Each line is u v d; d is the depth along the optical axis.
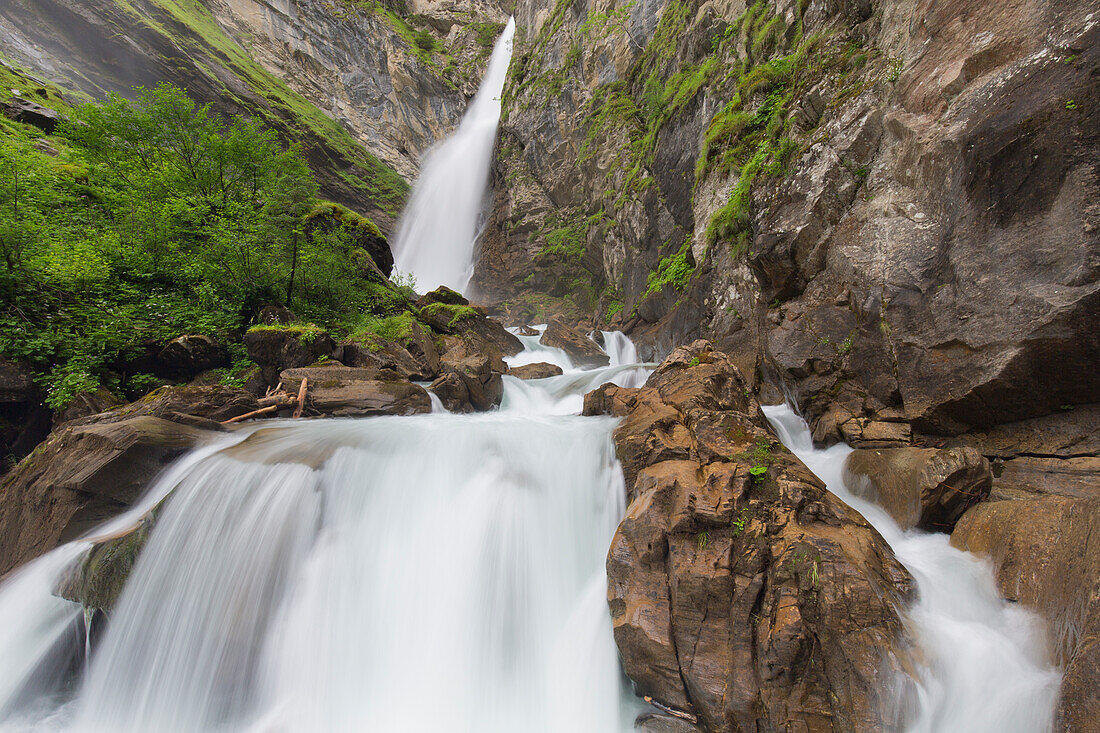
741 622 4.53
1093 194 5.34
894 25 9.34
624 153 24.11
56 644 5.88
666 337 17.42
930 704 3.94
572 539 6.39
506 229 35.16
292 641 5.59
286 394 10.20
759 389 10.80
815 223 9.52
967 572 5.01
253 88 35.47
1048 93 5.79
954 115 7.03
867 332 8.22
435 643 5.69
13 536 6.69
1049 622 4.18
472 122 49.03
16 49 25.19
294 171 16.52
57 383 9.02
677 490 5.36
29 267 9.83
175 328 11.42
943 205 7.15
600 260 26.77
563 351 19.86
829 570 4.39
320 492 6.50
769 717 4.13
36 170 12.36
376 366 12.46
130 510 6.70
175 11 34.38
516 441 7.54
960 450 5.99
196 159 15.66
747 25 16.27
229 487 6.36
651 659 4.73
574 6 32.78
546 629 5.76
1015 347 5.85
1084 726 3.44
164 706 5.40
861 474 7.18
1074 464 5.54
